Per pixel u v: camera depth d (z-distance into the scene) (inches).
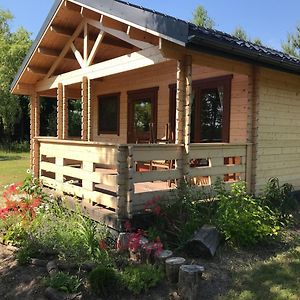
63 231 201.3
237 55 230.8
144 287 153.4
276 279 170.4
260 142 286.7
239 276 172.4
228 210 211.2
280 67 271.6
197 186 233.0
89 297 148.9
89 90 316.5
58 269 168.7
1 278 169.5
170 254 172.2
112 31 274.7
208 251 185.3
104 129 461.1
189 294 147.7
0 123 1004.6
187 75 223.5
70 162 304.5
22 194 284.7
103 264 168.7
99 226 212.2
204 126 330.3
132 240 177.2
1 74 888.9
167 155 217.6
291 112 317.4
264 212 226.4
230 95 306.3
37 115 412.8
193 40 194.4
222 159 251.6
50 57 356.8
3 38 1013.2
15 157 823.1
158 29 207.3
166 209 208.4
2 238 214.5
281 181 309.1
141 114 398.3
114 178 212.1
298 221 263.6
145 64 241.6
